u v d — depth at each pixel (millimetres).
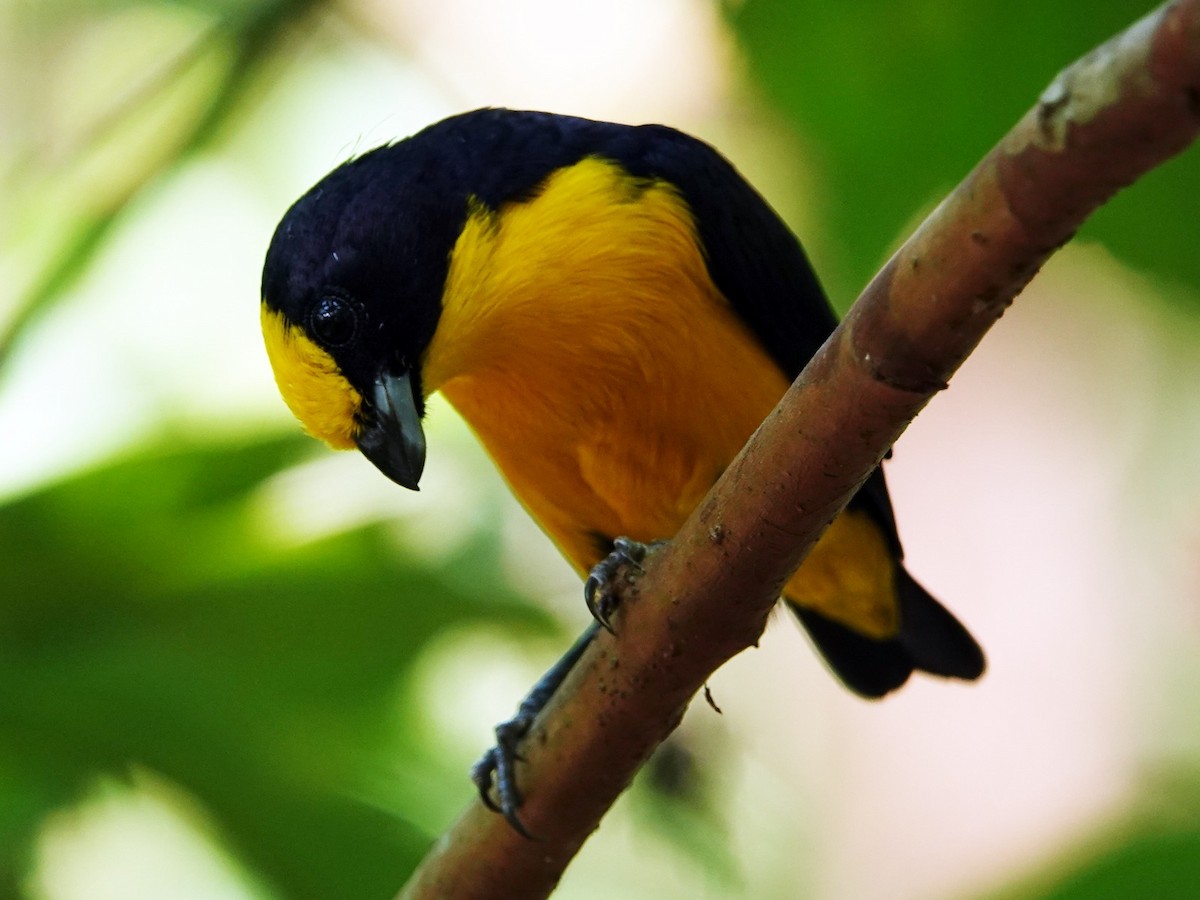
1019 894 7133
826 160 9852
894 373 5832
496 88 16062
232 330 13664
